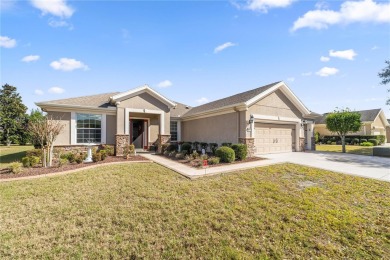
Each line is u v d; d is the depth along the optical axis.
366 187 6.73
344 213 4.80
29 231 4.10
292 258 3.29
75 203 5.49
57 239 3.84
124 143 14.35
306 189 6.54
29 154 11.08
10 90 38.00
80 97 16.19
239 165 10.16
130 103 14.82
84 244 3.67
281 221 4.46
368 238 3.84
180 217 4.66
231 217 4.63
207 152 16.06
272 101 14.82
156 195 6.03
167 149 15.12
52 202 5.57
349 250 3.50
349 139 26.84
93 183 7.23
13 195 6.07
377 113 28.69
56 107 13.23
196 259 3.28
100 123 14.69
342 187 6.72
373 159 12.32
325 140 28.83
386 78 18.55
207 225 4.31
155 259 3.28
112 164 10.52
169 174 8.58
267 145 14.77
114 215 4.77
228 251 3.43
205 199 5.69
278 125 15.46
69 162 11.08
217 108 14.82
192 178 7.88
